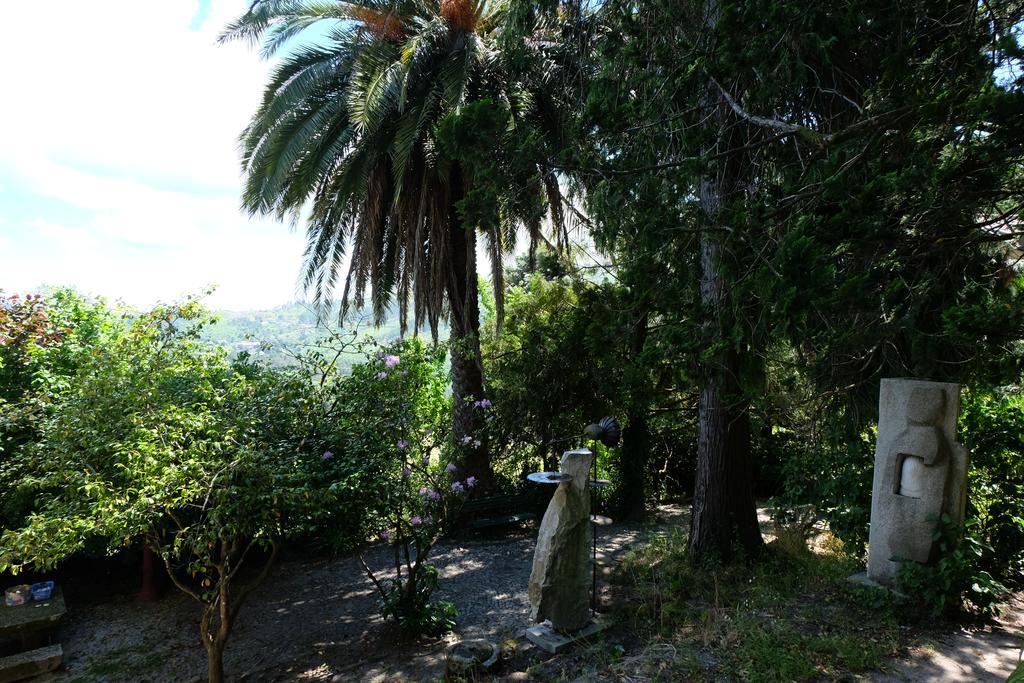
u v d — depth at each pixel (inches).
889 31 159.5
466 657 196.1
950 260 160.9
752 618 198.7
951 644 172.7
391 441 245.4
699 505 286.7
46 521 167.8
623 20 200.7
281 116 365.1
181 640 257.8
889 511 202.1
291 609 286.5
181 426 197.8
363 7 369.7
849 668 159.9
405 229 418.6
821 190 144.3
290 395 226.7
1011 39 112.7
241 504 179.2
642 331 227.6
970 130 123.3
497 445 443.5
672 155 190.9
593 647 199.8
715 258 172.7
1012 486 231.5
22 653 234.1
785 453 442.0
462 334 421.7
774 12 145.8
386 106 336.2
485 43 377.7
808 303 132.1
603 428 251.8
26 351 315.0
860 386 239.1
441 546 377.7
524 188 192.4
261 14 343.9
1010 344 156.0
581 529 215.5
